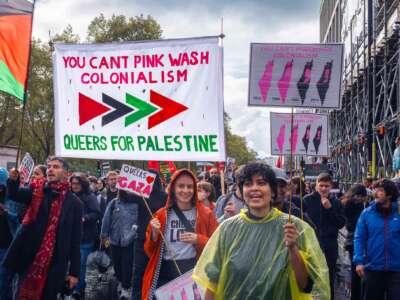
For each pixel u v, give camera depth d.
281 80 5.44
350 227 8.92
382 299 7.07
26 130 48.03
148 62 6.57
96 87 6.72
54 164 6.31
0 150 19.78
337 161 31.34
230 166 25.52
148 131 6.55
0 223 7.75
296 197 8.32
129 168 6.13
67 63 6.80
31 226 6.16
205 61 6.46
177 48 6.52
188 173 5.84
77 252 6.34
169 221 5.83
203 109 6.47
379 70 19.48
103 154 6.70
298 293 3.69
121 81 6.66
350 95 26.78
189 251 5.74
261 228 3.79
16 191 6.16
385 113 16.34
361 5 22.16
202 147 6.46
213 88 6.45
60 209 6.23
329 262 8.34
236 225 3.86
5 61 6.84
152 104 6.58
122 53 6.64
